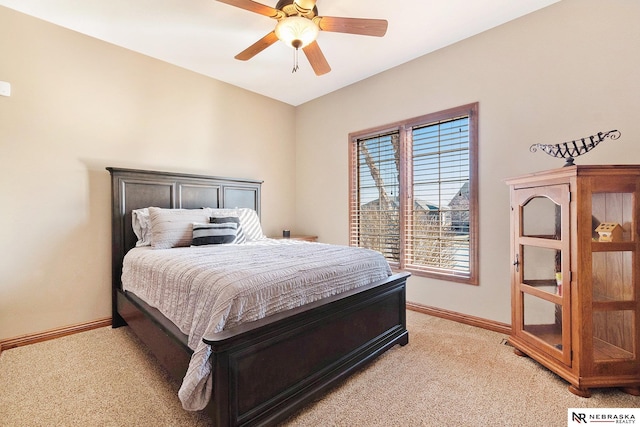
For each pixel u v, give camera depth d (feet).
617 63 6.60
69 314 8.43
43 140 8.04
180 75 10.71
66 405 5.24
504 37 8.18
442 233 9.74
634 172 5.46
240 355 4.26
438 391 5.67
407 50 9.57
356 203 12.37
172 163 10.54
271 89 12.74
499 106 8.30
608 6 6.70
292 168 14.71
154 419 4.91
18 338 7.61
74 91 8.52
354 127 12.14
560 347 6.04
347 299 5.93
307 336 5.27
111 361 6.81
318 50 7.75
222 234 9.14
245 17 7.85
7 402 5.32
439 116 9.53
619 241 5.56
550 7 7.44
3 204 7.48
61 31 8.29
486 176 8.58
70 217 8.46
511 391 5.65
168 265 6.28
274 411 4.66
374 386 5.86
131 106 9.59
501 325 8.33
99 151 8.97
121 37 8.84
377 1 7.23
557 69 7.37
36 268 7.94
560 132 7.34
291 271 5.51
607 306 5.52
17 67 7.66
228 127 12.14
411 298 10.39
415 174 10.43
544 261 6.56
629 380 5.45
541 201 6.65
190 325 5.01
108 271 9.10
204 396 4.12
